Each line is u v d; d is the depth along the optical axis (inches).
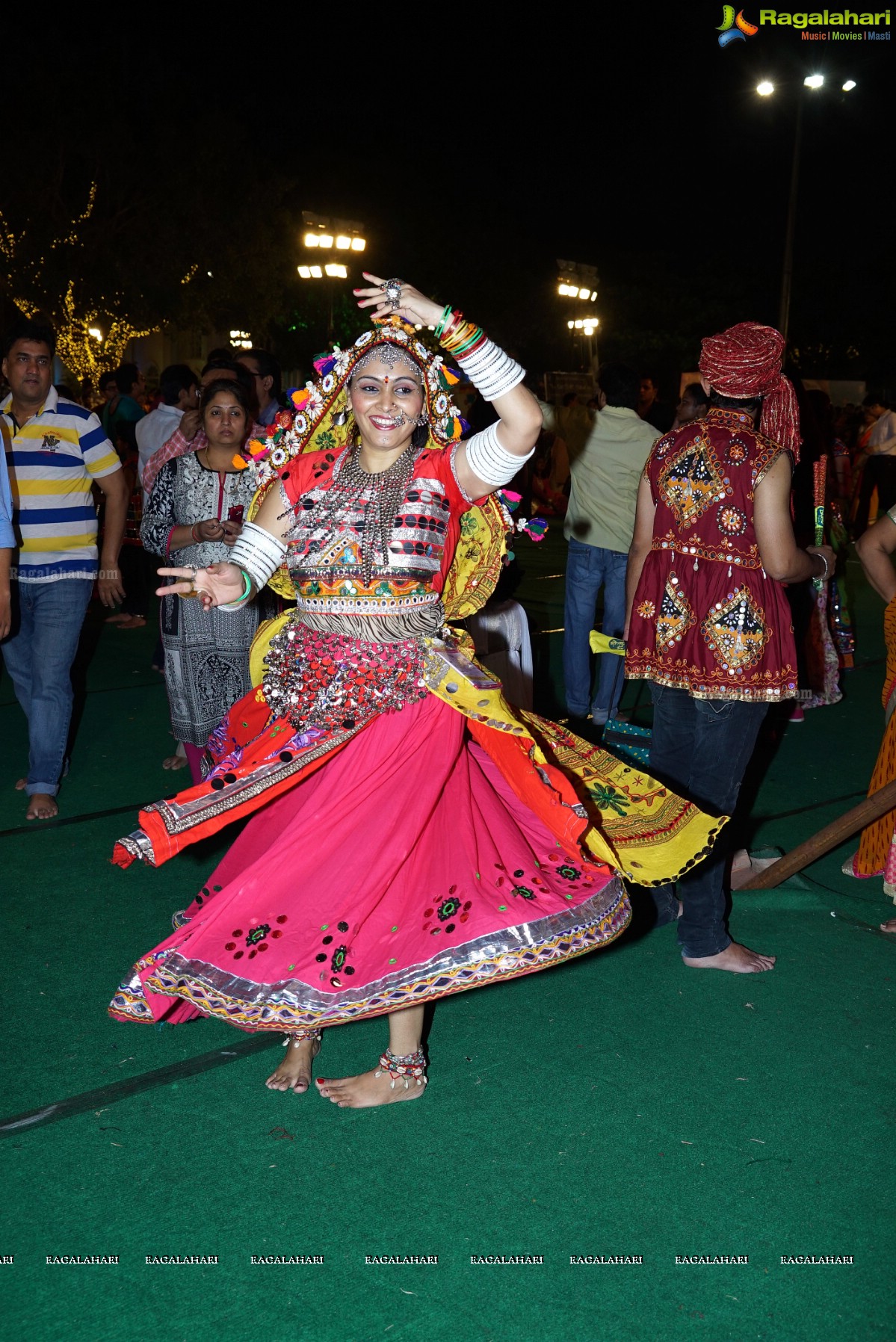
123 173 1072.8
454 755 113.0
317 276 979.9
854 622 394.9
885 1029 134.2
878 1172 108.3
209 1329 88.7
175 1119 114.3
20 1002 135.7
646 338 1544.0
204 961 105.9
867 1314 91.6
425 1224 100.2
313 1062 124.5
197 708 182.9
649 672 144.6
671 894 161.5
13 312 1192.8
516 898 108.3
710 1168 108.3
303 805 113.5
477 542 120.3
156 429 283.0
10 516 175.2
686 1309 91.7
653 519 144.4
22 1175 105.4
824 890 172.4
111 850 180.9
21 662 197.2
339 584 111.1
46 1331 88.0
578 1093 119.7
